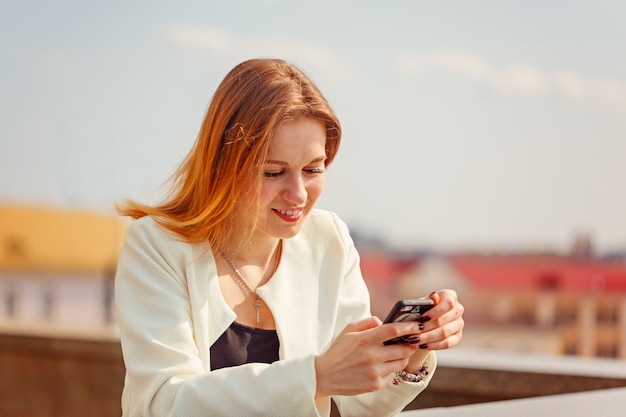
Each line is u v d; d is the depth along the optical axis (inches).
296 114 66.4
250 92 67.5
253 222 68.1
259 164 66.6
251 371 61.7
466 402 128.8
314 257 76.6
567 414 75.5
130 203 73.2
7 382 192.7
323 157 68.2
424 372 70.5
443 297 62.5
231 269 72.9
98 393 183.0
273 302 71.9
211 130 69.1
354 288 78.4
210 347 69.8
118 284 69.8
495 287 834.8
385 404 71.7
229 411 60.7
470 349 139.9
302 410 59.9
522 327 801.6
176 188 73.3
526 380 124.8
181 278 69.8
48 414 188.7
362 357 59.1
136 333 66.6
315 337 73.6
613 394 86.7
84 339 183.8
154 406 63.7
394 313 60.1
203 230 69.9
